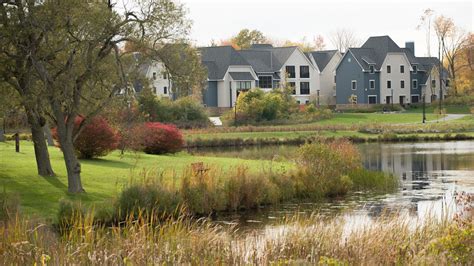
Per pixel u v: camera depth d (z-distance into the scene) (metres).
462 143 60.72
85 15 23.62
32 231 15.59
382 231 16.02
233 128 71.31
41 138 28.83
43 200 24.06
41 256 13.02
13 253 13.37
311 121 81.94
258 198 26.84
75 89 24.95
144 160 37.50
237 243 16.00
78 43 24.14
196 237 15.48
